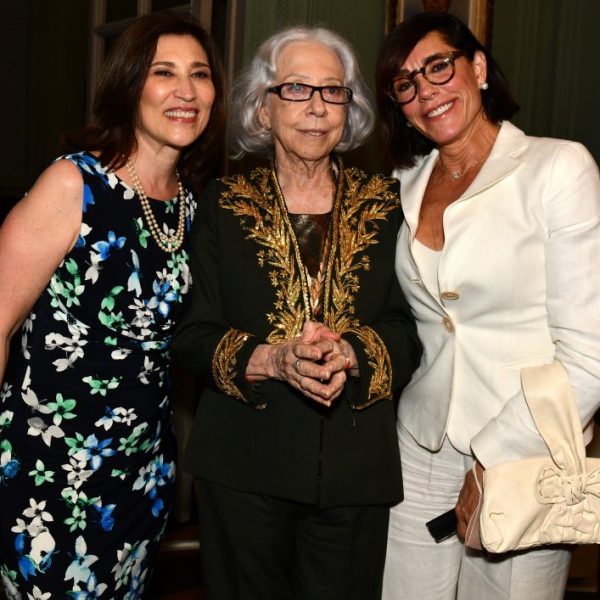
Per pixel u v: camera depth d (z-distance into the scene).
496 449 1.78
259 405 1.87
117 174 1.93
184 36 1.95
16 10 5.97
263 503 1.94
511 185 1.81
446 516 1.95
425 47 1.90
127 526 2.04
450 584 2.05
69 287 1.89
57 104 5.55
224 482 1.93
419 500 2.03
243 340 1.88
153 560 2.17
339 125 1.97
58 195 1.85
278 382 1.92
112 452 1.97
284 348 1.75
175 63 1.91
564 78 4.40
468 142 1.95
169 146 1.97
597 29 4.34
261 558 1.96
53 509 1.94
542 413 1.73
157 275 1.96
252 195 2.01
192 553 3.44
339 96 1.96
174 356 1.97
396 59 1.93
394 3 3.80
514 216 1.80
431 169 2.04
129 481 2.02
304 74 1.93
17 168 6.10
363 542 1.98
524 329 1.83
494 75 1.95
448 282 1.85
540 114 4.47
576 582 3.20
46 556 1.95
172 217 2.02
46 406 1.92
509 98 1.96
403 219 2.01
